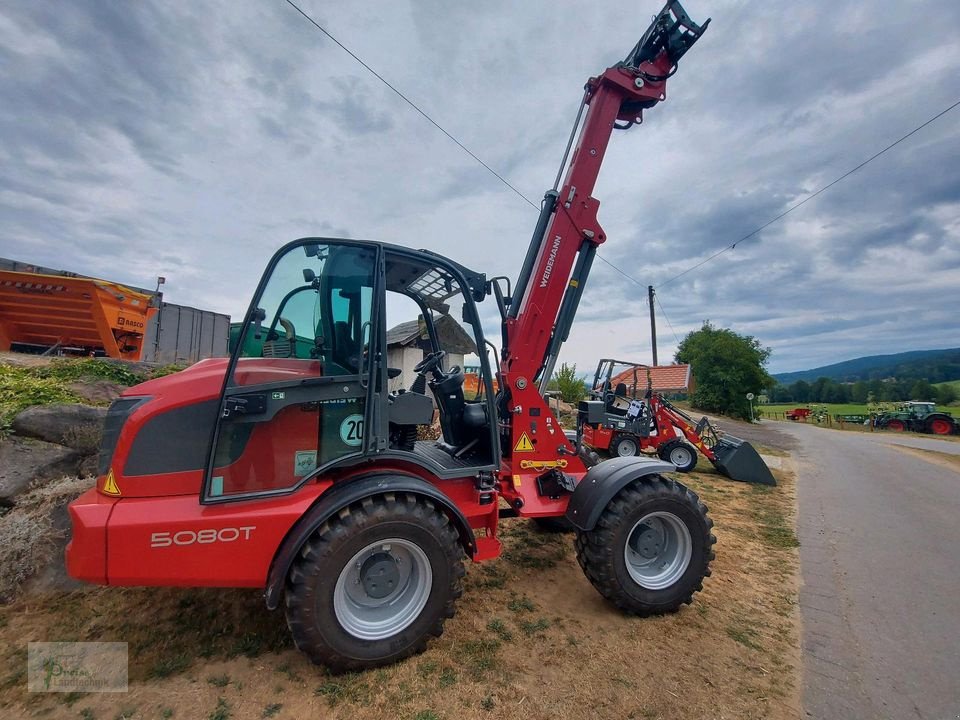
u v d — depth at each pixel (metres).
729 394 35.22
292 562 2.54
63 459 3.99
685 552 3.43
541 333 4.26
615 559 3.23
